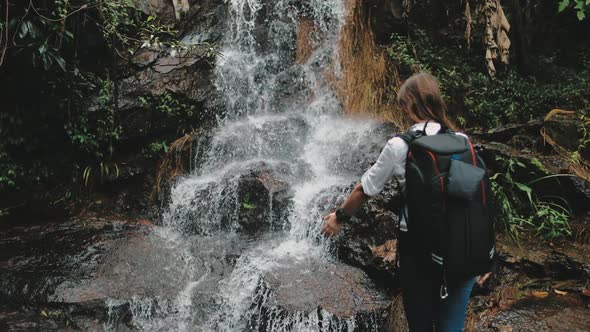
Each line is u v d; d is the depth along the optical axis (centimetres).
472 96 629
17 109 516
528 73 701
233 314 380
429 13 696
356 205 252
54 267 413
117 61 552
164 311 383
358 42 651
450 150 233
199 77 575
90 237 459
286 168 504
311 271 398
